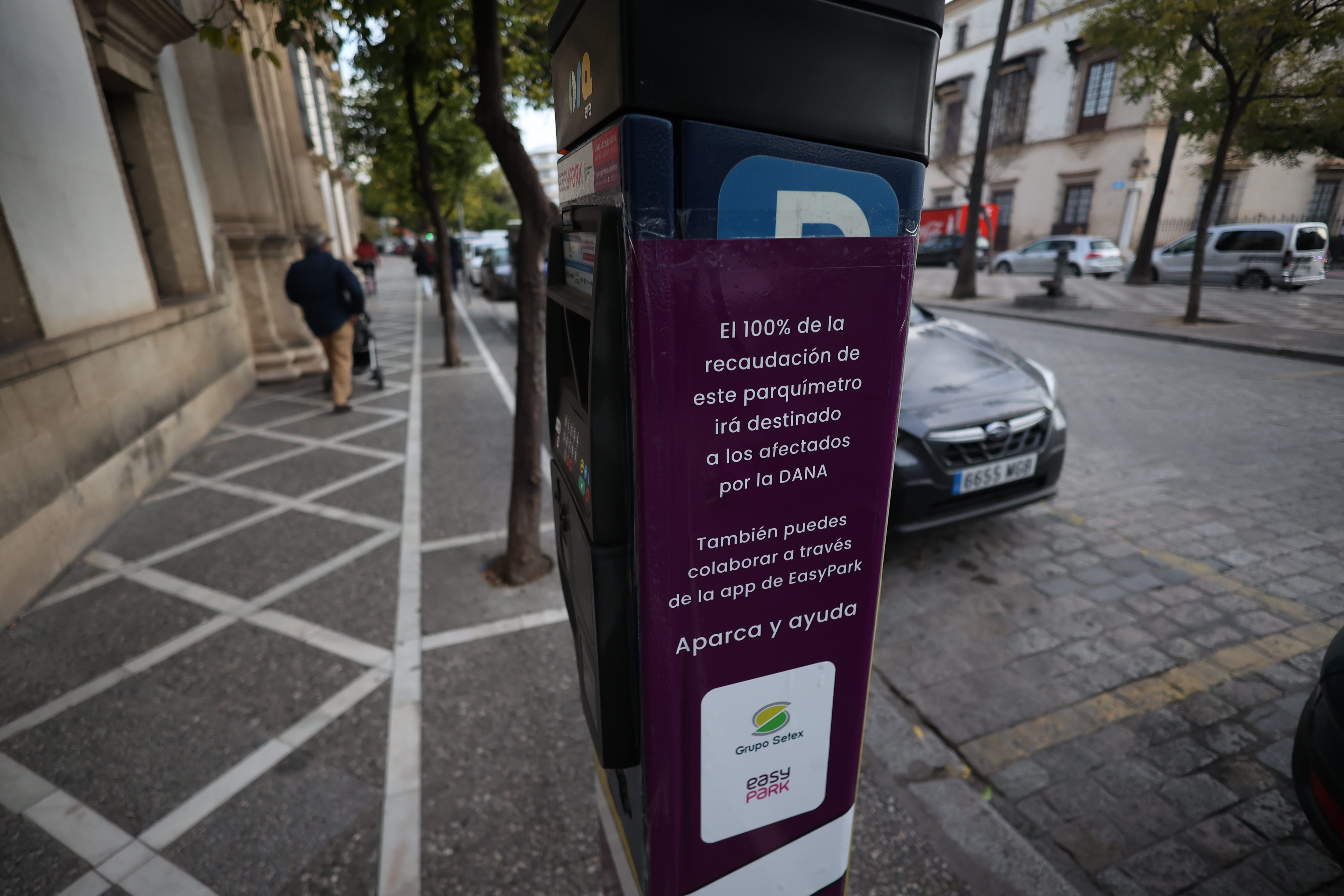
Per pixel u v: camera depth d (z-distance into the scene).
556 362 1.29
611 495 0.93
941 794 2.12
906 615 3.13
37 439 3.51
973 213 14.85
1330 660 1.72
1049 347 8.76
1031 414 3.46
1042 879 1.83
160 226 6.48
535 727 2.37
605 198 0.87
